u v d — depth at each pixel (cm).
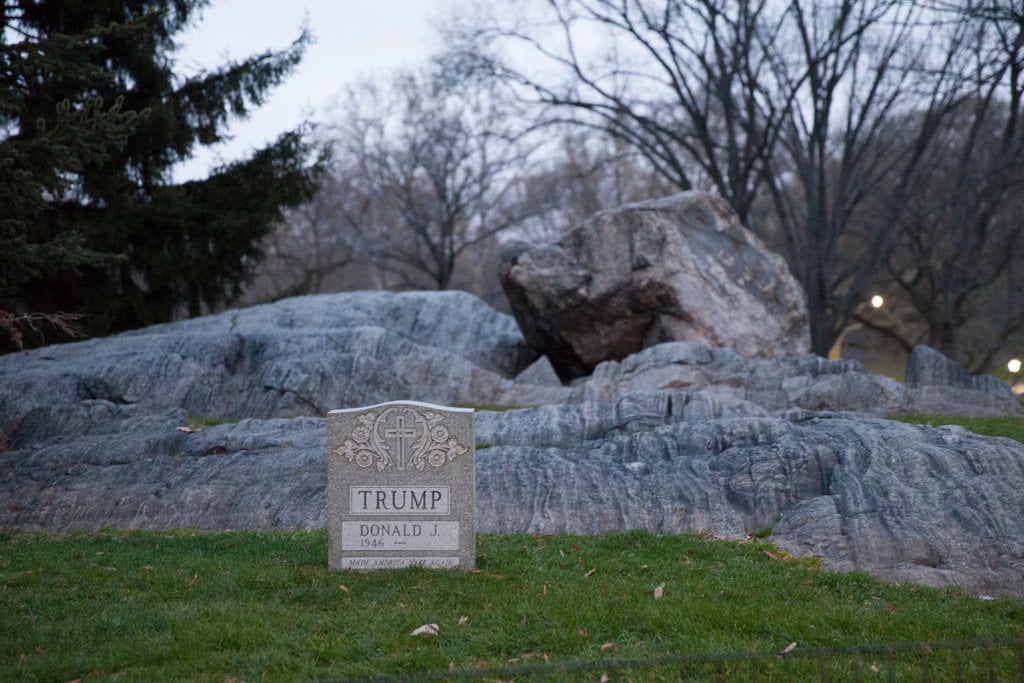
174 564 755
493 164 4188
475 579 707
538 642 597
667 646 585
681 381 1466
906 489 848
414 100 4322
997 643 555
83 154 1302
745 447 973
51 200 2019
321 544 815
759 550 802
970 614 657
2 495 977
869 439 945
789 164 4188
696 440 1002
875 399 1395
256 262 2469
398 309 1977
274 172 2356
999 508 819
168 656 568
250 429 1150
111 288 2261
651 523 867
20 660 557
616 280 1773
